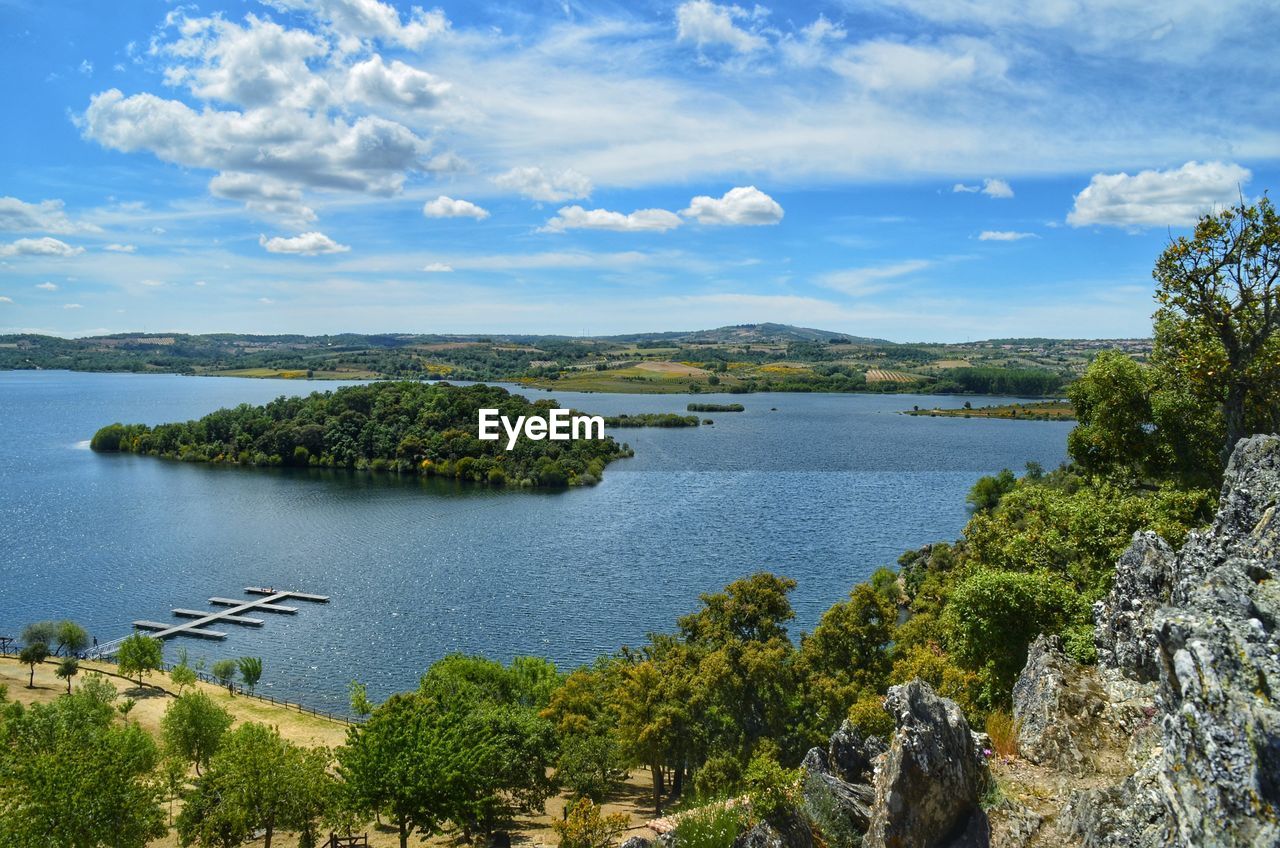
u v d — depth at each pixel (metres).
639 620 97.19
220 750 48.69
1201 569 17.56
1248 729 9.55
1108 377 47.03
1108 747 17.94
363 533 142.50
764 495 173.25
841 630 52.22
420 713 41.50
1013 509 53.72
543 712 56.84
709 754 45.03
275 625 97.44
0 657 87.38
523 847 44.47
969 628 31.53
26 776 36.00
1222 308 36.12
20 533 140.75
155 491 183.38
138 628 97.31
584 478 191.00
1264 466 19.94
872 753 21.12
